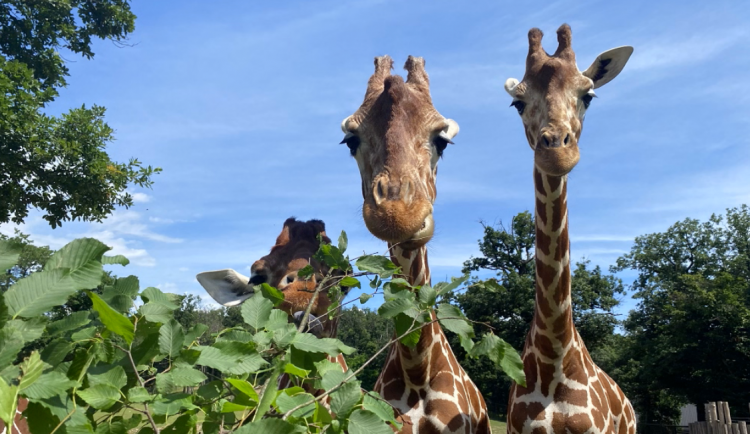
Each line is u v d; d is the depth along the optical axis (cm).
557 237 392
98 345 161
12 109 1023
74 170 1120
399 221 264
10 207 1090
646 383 3070
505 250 3133
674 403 3447
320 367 204
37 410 139
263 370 193
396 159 286
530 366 414
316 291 266
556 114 373
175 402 165
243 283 427
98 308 151
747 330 2745
